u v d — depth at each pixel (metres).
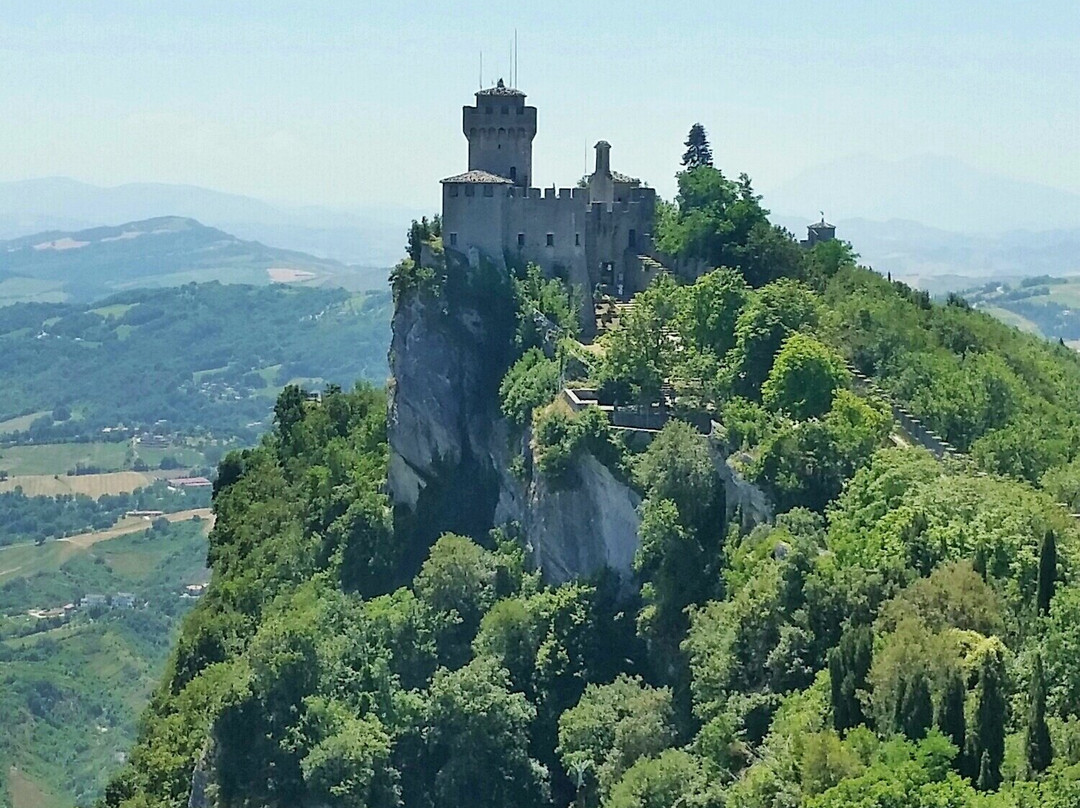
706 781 165.00
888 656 146.50
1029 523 172.00
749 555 189.88
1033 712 137.62
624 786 171.50
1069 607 149.62
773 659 168.00
